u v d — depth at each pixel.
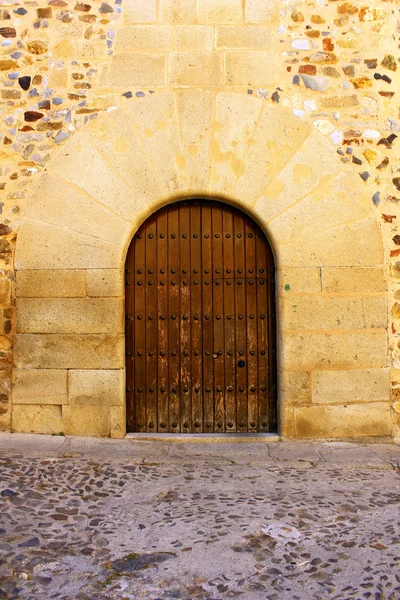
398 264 3.94
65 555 2.29
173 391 4.00
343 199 3.91
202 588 2.07
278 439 3.88
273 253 3.96
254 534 2.48
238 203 3.92
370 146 3.94
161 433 3.96
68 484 3.04
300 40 3.96
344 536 2.48
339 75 3.97
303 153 3.92
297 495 2.96
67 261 3.88
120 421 3.84
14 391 3.86
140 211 3.90
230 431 3.99
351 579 2.13
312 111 3.95
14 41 3.97
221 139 3.92
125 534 2.49
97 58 3.96
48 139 3.94
